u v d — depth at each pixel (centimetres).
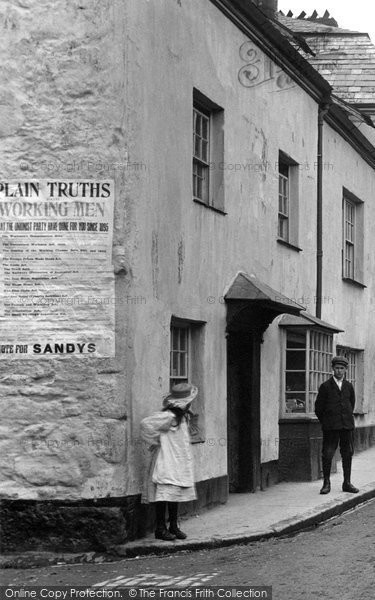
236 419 1562
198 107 1434
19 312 1124
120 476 1100
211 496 1374
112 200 1123
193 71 1340
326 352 1845
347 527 1277
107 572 1005
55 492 1103
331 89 1938
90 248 1122
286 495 1515
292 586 908
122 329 1116
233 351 1566
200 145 1430
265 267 1634
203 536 1146
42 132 1129
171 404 1131
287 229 1831
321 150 1970
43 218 1127
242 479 1552
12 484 1108
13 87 1133
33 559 1066
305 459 1706
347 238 2298
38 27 1129
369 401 2391
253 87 1582
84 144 1125
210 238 1394
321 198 1972
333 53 2600
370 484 1652
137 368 1142
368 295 2394
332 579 934
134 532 1120
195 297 1335
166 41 1245
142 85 1165
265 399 1634
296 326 1714
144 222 1164
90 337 1115
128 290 1124
